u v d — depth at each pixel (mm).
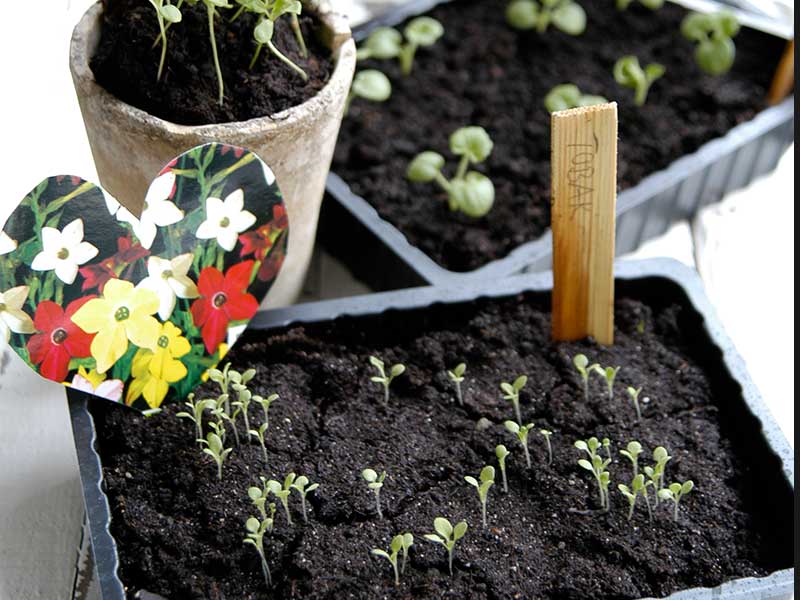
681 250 692
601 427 568
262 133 551
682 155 701
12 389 625
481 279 624
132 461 550
